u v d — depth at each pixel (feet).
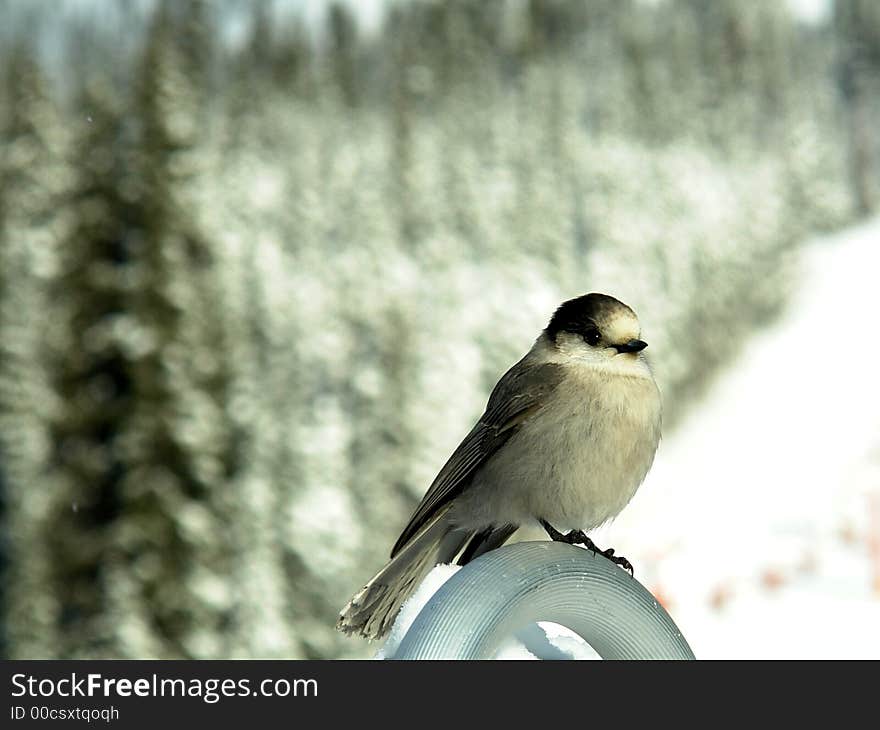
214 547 82.07
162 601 79.82
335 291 218.18
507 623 8.92
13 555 87.71
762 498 116.78
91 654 79.10
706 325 235.40
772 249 277.23
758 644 52.65
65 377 82.07
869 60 415.03
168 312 83.35
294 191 275.59
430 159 286.66
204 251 88.12
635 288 230.27
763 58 397.60
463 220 263.70
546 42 396.57
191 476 81.92
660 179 281.33
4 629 82.17
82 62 325.21
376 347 157.99
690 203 274.16
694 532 95.30
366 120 354.95
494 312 204.74
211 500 82.38
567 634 10.25
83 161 84.69
